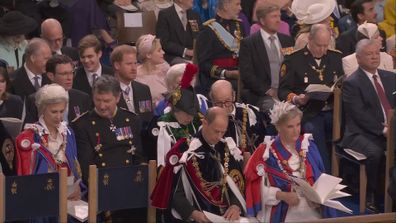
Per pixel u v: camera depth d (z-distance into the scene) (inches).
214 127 985.5
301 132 1216.2
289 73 1300.4
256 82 1355.8
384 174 1177.4
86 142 1050.1
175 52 1497.3
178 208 986.7
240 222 983.0
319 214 1022.4
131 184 997.2
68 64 1168.2
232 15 1446.9
